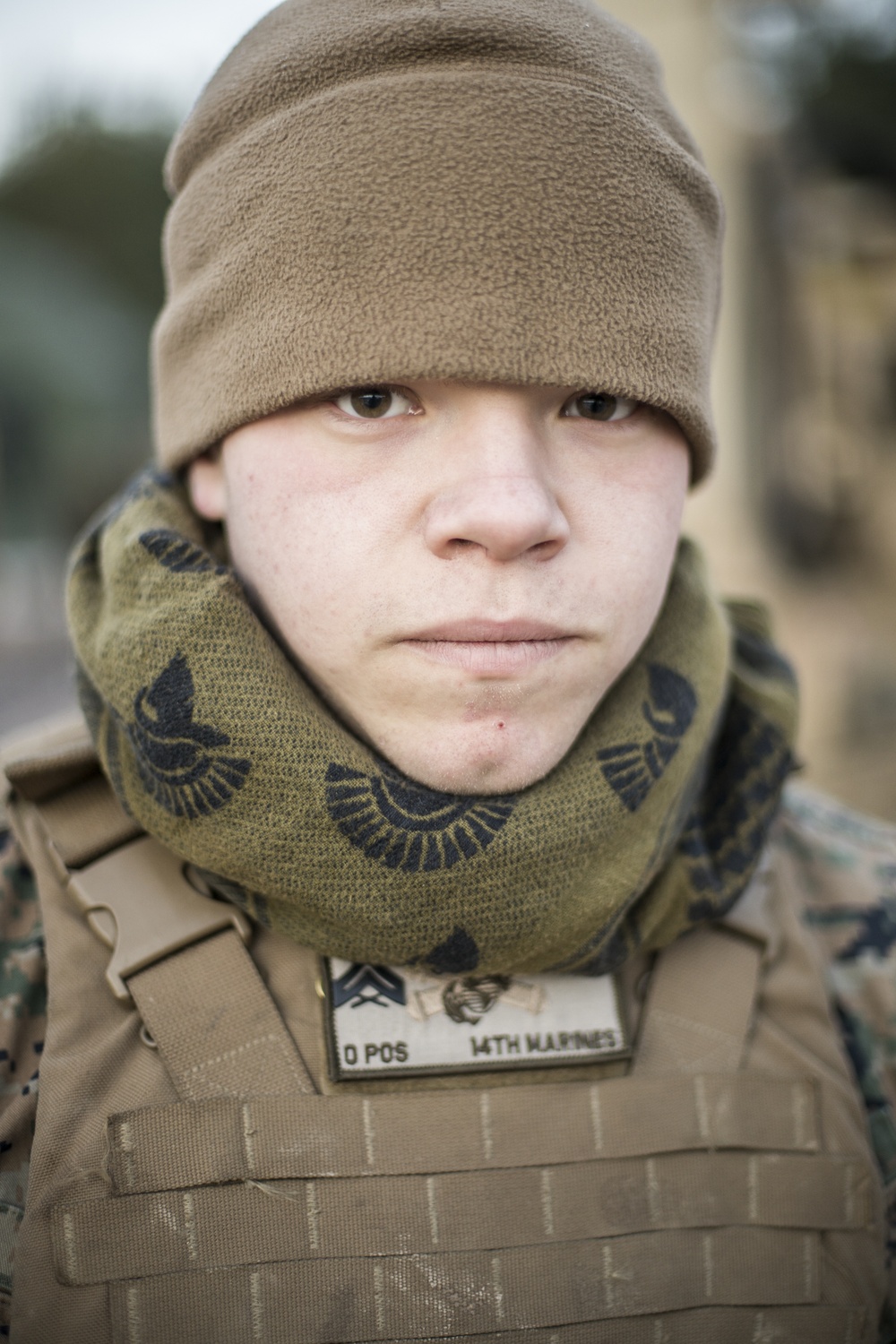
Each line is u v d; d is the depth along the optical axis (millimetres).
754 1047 701
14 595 7172
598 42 620
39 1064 645
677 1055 681
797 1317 636
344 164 575
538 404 593
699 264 650
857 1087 749
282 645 648
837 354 5621
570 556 600
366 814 590
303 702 610
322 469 593
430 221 565
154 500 717
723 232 710
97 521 787
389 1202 602
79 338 7949
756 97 4516
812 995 735
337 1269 587
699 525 4094
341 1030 641
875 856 885
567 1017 673
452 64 587
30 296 7926
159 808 617
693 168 642
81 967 654
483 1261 599
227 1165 596
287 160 592
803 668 3756
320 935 616
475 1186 613
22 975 678
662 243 612
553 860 611
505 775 606
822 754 3115
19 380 7641
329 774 591
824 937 815
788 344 5250
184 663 607
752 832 759
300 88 605
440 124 569
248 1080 622
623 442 630
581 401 616
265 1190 596
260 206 603
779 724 808
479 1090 637
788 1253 646
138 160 11883
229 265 615
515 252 566
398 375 563
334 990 650
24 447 8844
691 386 628
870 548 5352
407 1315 585
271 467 611
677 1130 651
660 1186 639
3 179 12188
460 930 604
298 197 584
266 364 590
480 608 574
